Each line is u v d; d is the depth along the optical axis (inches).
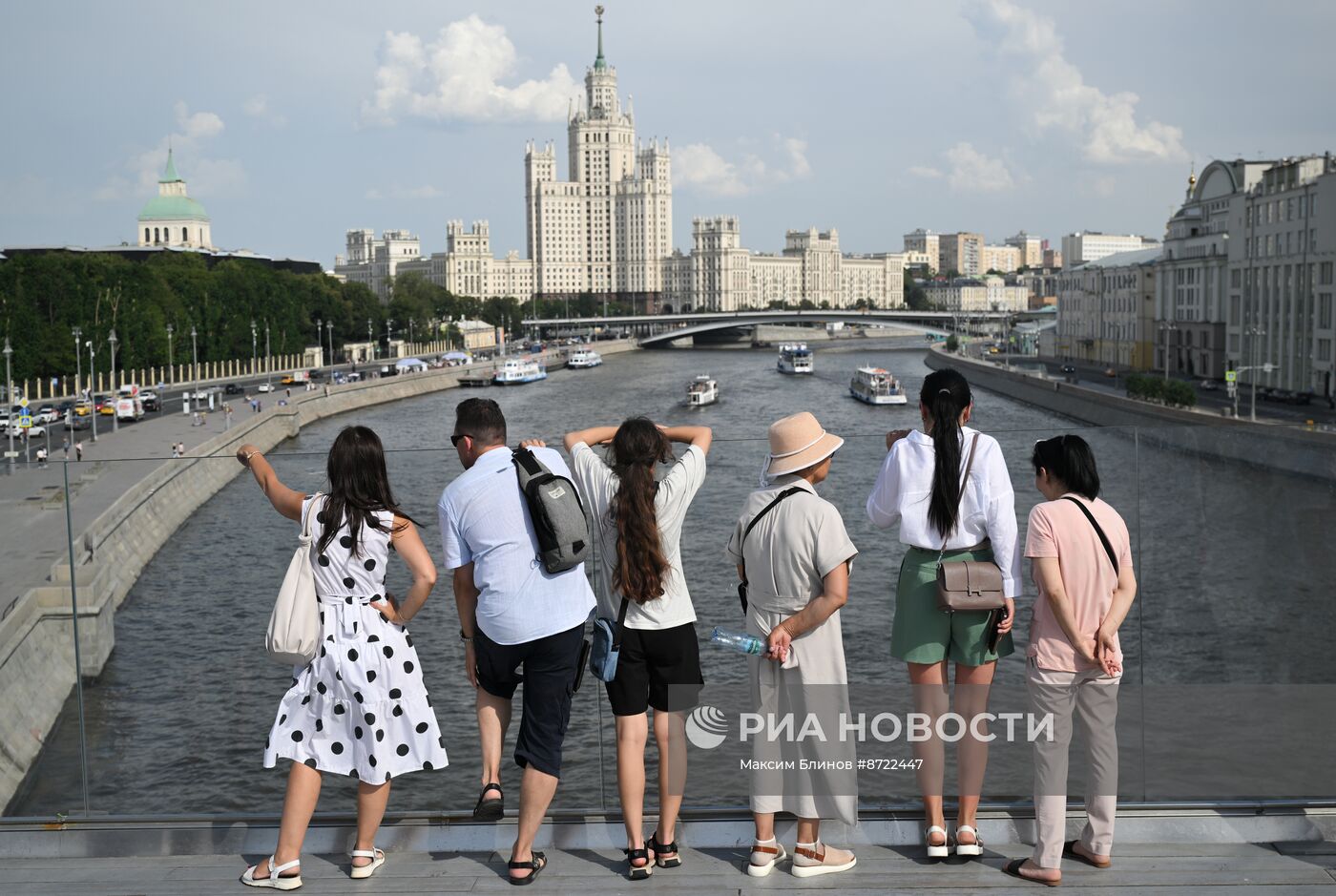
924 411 281.3
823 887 271.4
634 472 269.7
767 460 292.5
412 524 276.8
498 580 274.5
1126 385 4082.2
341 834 299.6
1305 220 3774.6
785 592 271.3
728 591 293.3
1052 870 271.3
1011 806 295.0
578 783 301.0
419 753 277.9
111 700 296.7
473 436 284.2
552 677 274.5
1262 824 295.7
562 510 269.9
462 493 277.0
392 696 275.0
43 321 4288.9
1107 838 280.2
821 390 5339.6
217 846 297.6
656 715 279.1
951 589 270.1
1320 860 282.4
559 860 289.7
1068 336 6599.4
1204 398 3956.7
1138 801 301.3
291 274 7007.9
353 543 270.2
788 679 276.7
